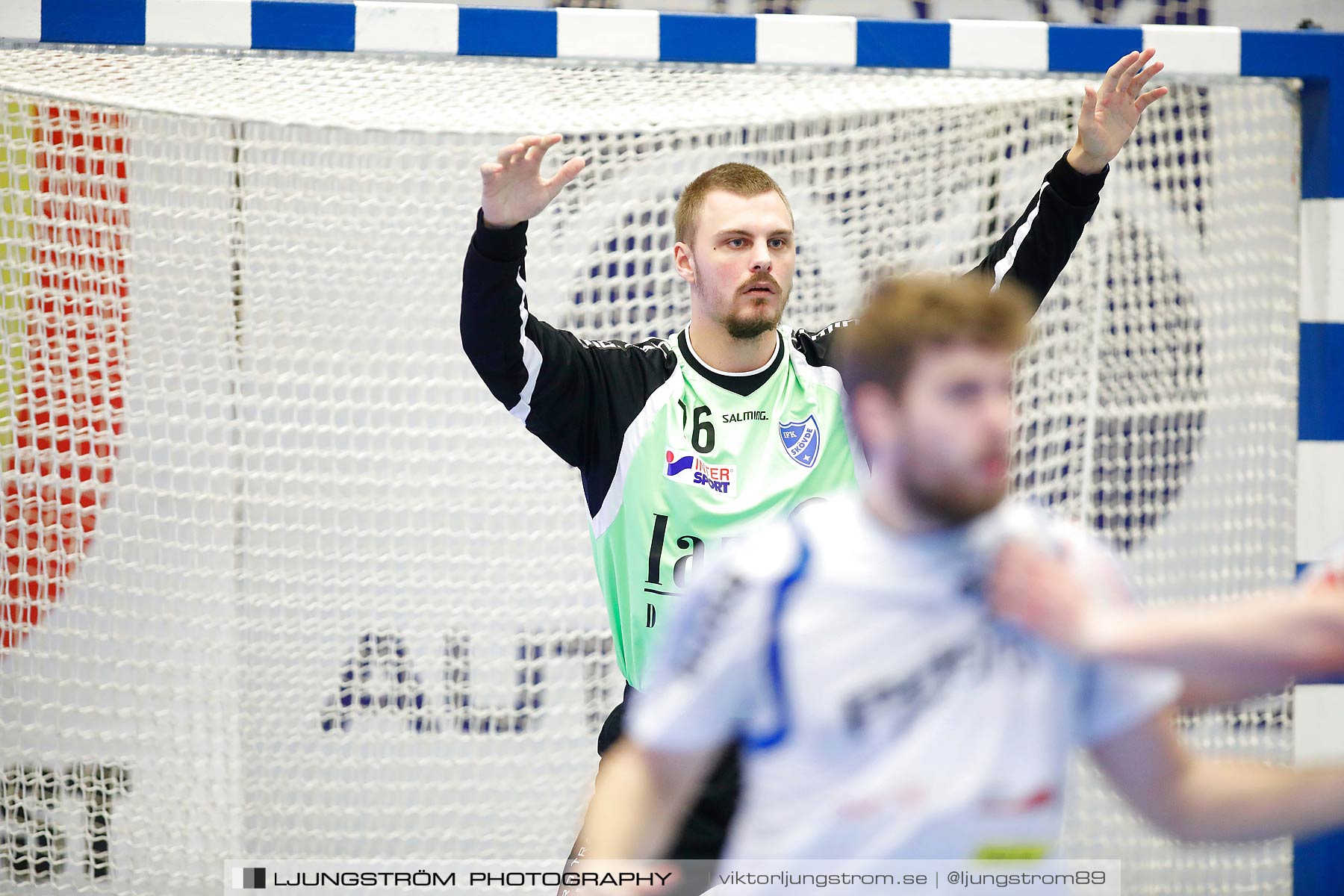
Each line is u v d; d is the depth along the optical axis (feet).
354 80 34.58
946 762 15.62
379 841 38.78
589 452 29.68
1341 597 14.70
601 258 38.63
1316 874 35.96
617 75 35.04
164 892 37.81
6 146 35.50
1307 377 36.63
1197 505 37.93
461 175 38.70
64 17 30.83
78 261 36.70
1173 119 37.88
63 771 37.04
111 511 37.17
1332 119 35.47
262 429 38.22
